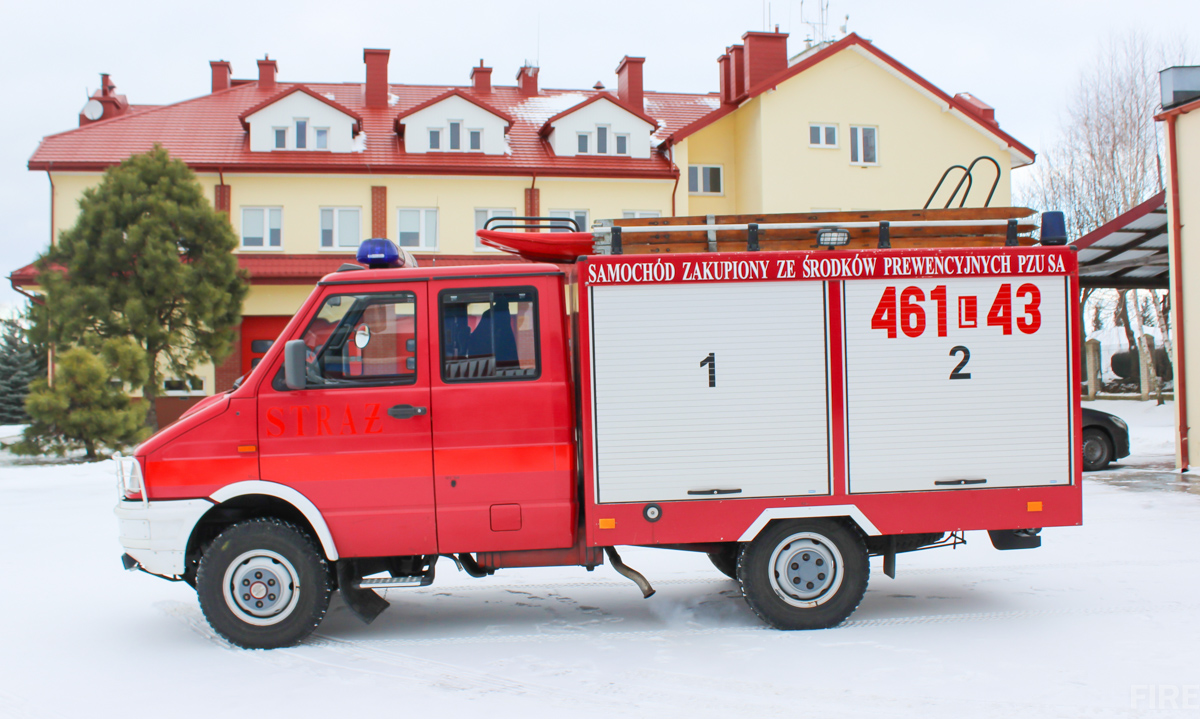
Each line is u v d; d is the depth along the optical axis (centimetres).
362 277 546
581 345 543
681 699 439
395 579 546
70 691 466
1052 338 559
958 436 554
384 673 491
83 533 952
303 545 534
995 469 555
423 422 537
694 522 543
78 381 1652
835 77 2577
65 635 576
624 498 541
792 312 550
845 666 485
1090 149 3131
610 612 623
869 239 571
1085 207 3158
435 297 545
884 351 552
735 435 546
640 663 500
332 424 534
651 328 545
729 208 2750
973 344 556
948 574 708
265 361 538
